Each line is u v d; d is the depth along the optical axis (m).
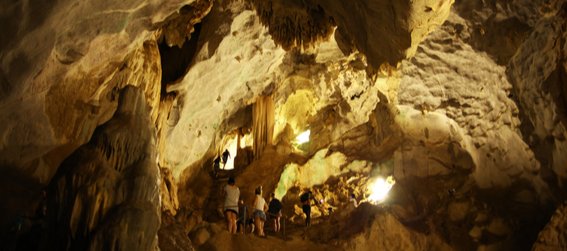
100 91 7.89
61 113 7.12
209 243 8.76
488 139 10.91
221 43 11.49
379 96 12.49
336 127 14.91
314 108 15.16
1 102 6.05
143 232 4.80
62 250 4.63
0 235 6.32
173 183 11.12
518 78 9.50
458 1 9.16
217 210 13.77
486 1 8.95
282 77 14.38
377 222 10.16
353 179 14.03
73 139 7.53
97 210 4.79
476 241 10.12
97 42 6.98
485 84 10.26
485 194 11.18
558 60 8.34
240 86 13.63
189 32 9.51
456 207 10.70
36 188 6.92
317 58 13.57
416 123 11.83
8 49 5.74
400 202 11.95
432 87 10.80
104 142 5.22
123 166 5.23
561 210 8.69
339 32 8.00
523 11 8.70
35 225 5.29
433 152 12.12
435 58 10.30
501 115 10.38
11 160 6.59
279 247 9.27
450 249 10.05
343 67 13.73
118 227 4.64
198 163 14.49
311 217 12.77
